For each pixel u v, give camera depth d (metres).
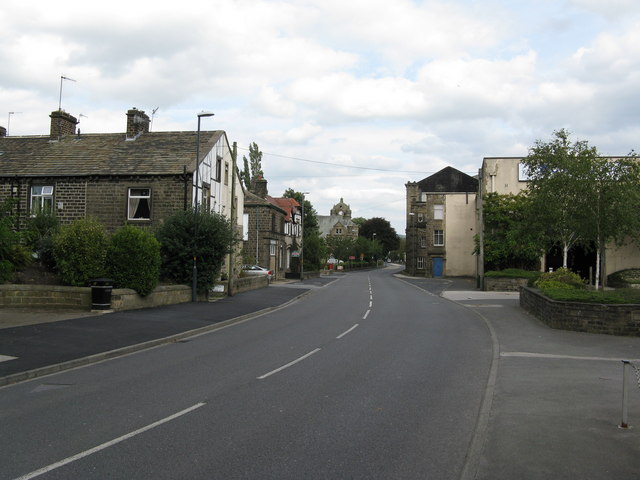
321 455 5.66
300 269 53.47
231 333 15.76
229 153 33.69
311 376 9.73
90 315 16.92
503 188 43.00
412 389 8.84
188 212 24.34
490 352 12.79
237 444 5.96
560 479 4.99
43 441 6.00
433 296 32.94
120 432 6.35
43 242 20.22
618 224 22.34
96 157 28.30
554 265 41.66
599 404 7.81
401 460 5.56
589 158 22.94
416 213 72.06
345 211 160.00
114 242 19.52
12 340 12.21
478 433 6.38
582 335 15.70
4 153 29.50
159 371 10.06
